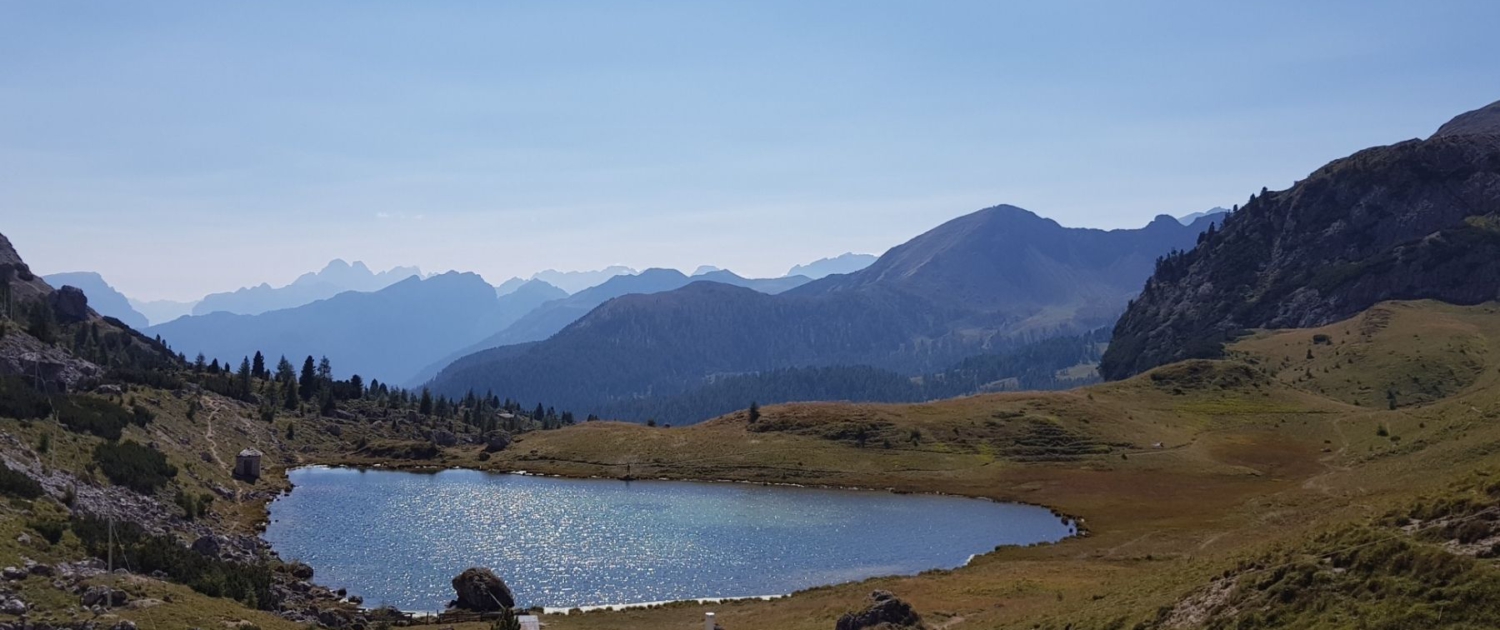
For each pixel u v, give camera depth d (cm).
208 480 12938
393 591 9000
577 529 12244
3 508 6594
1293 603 3731
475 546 11119
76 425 11044
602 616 7800
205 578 6725
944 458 17312
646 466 18012
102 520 7344
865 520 12925
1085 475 15825
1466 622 3116
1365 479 11200
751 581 9531
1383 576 3584
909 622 5862
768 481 16450
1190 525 11262
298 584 8438
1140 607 4700
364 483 16462
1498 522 3606
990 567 9475
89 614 5212
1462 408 12875
